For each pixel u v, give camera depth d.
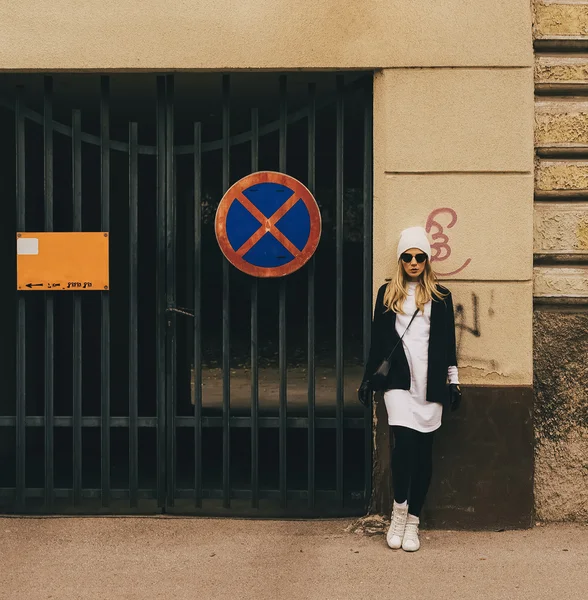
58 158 7.80
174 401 5.44
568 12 5.28
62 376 7.82
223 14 5.21
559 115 5.28
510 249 5.20
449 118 5.19
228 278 5.38
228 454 5.42
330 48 5.18
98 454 7.43
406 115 5.19
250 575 4.49
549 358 5.33
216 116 7.09
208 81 5.79
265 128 5.34
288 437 8.02
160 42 5.21
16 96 5.38
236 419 5.42
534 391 5.33
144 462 7.10
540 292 5.30
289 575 4.49
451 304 4.97
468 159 5.18
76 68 5.25
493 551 4.87
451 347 4.95
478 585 4.35
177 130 7.65
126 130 7.78
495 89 5.17
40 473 6.65
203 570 4.57
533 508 5.29
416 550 4.86
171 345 5.42
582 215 5.28
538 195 5.30
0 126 6.68
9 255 6.93
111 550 4.89
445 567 4.61
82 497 5.47
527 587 4.32
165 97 5.41
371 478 5.43
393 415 4.87
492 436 5.23
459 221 5.20
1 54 5.24
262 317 6.57
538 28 5.29
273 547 4.93
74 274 5.39
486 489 5.25
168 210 5.40
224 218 5.28
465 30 5.16
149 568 4.60
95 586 4.34
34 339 7.39
